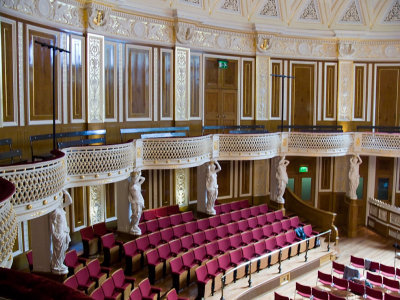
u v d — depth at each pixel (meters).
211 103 17.69
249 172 19.19
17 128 10.76
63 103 12.51
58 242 10.09
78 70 13.05
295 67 19.23
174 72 16.05
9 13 10.25
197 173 16.53
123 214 13.49
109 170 11.37
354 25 19.16
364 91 19.66
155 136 14.60
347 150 17.83
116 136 14.48
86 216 13.62
